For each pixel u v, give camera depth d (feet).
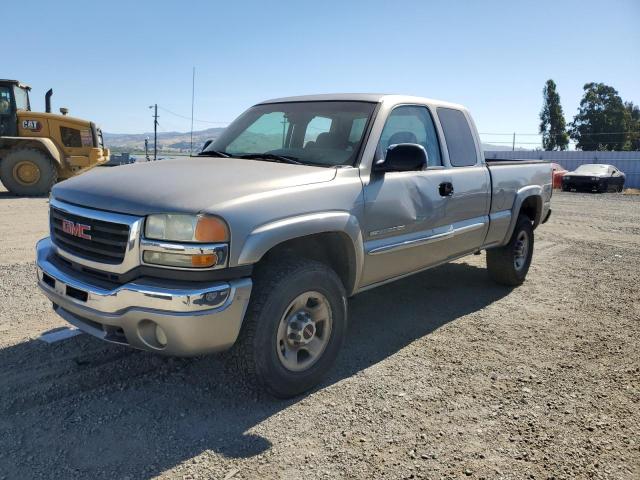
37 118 47.42
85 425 9.73
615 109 218.79
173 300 9.11
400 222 13.32
